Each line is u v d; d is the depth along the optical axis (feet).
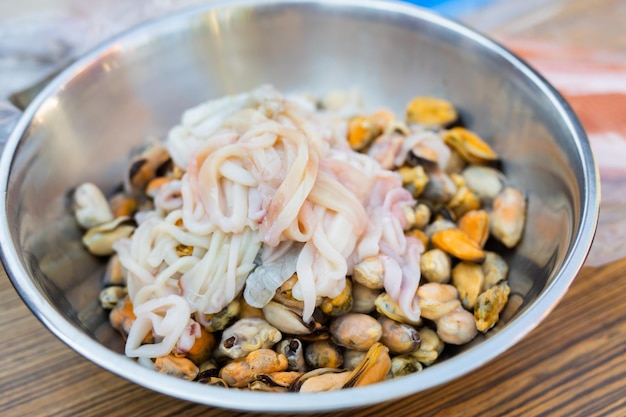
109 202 1.43
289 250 1.19
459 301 1.23
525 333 0.97
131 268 1.25
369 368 1.10
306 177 1.16
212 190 1.20
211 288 1.19
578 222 1.11
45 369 1.16
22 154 1.23
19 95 1.48
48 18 1.71
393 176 1.32
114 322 1.25
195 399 0.92
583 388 1.12
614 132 1.49
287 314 1.17
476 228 1.33
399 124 1.46
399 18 1.49
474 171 1.45
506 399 1.11
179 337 1.15
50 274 1.22
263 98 1.34
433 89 1.56
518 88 1.37
